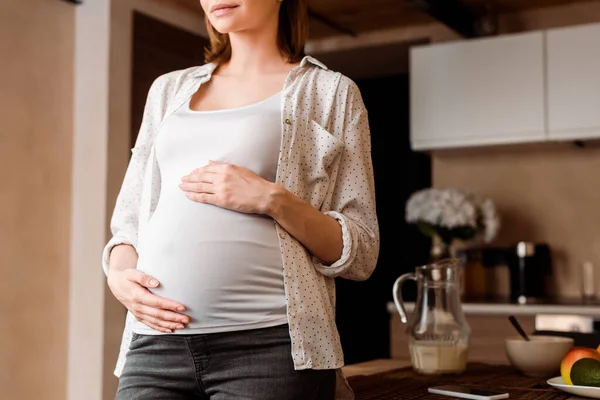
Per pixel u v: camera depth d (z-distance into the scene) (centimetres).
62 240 380
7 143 350
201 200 123
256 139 126
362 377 184
